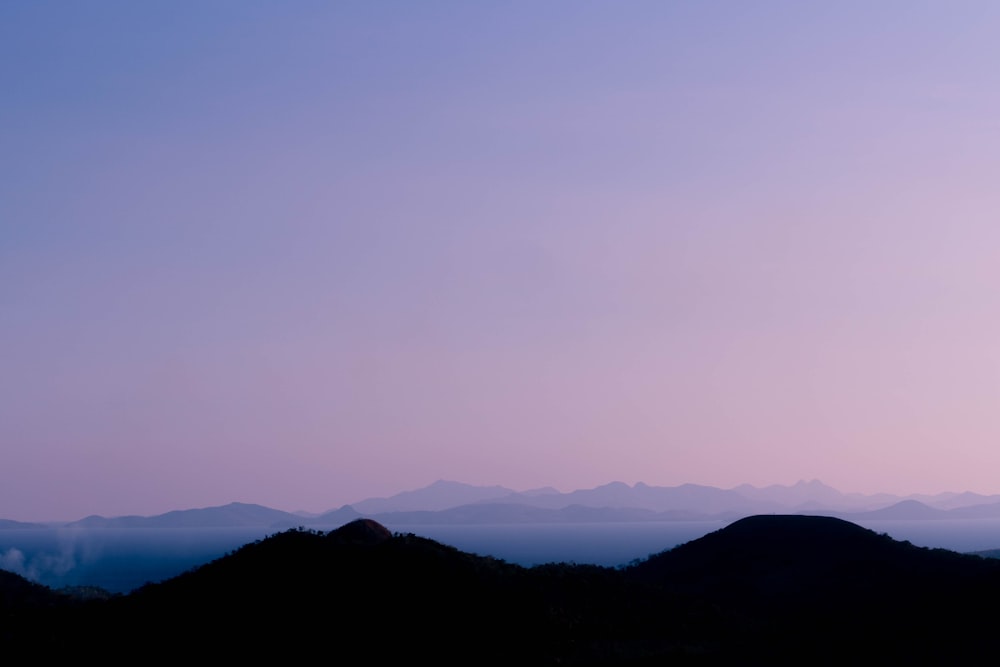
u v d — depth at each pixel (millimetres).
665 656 77375
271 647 76188
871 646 80438
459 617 79625
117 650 77875
